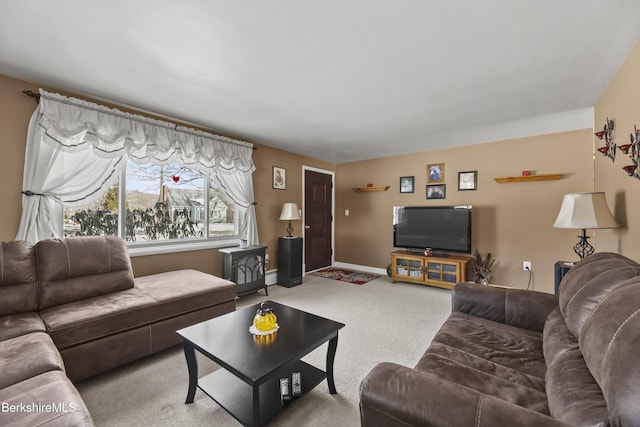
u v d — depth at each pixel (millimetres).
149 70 2137
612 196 2338
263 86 2396
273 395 1640
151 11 1505
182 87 2420
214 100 2686
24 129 2322
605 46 1818
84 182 2594
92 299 2199
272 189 4539
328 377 1817
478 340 1579
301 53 1909
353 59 1982
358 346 2439
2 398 1067
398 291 4074
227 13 1519
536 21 1586
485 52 1898
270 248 4500
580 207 2197
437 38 1748
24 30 1666
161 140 3018
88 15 1537
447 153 4523
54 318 1853
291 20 1577
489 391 1156
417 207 4535
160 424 1560
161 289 2471
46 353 1405
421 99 2662
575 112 2982
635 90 1816
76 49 1864
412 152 4863
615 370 741
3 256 1983
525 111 2957
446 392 893
